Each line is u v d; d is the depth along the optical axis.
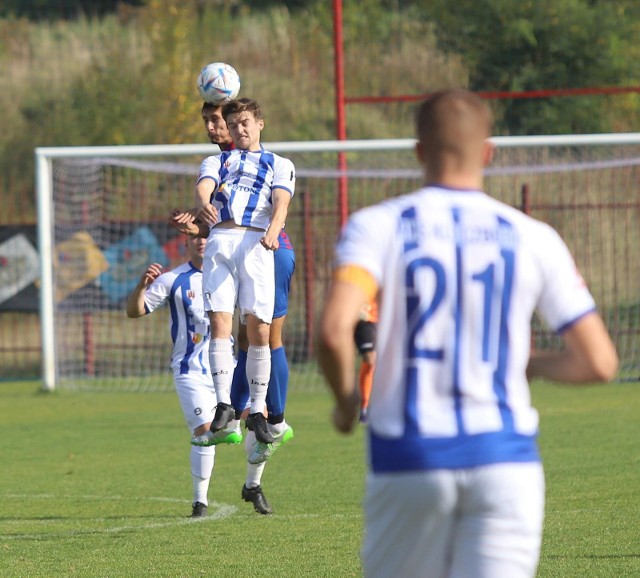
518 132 87.88
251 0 115.06
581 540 21.89
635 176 83.56
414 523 9.80
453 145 10.36
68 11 116.19
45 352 58.09
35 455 38.19
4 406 53.25
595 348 10.07
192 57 92.75
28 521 26.02
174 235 63.88
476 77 92.56
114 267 63.12
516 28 91.06
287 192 24.44
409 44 102.56
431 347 9.90
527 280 10.14
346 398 10.05
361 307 9.89
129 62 97.56
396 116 97.50
